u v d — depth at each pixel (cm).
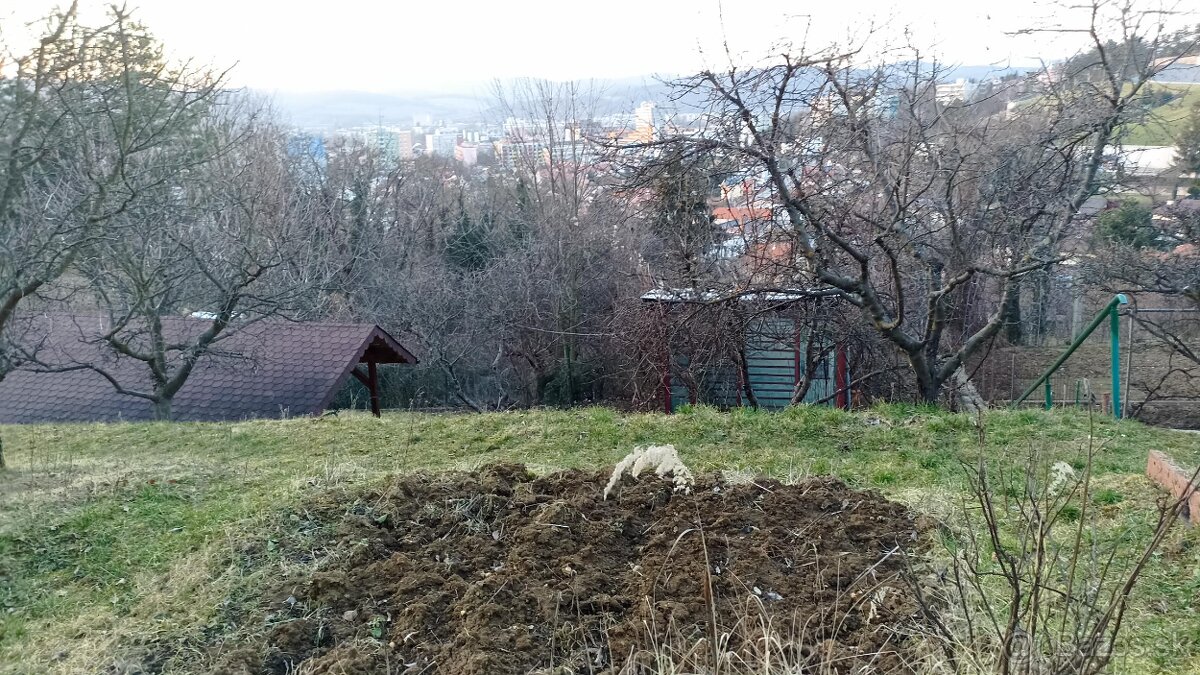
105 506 526
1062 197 921
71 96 721
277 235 1834
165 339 1522
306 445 748
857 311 1166
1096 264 1145
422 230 2873
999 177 934
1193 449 625
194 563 431
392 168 3091
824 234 848
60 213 803
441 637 347
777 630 341
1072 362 1720
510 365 2597
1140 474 523
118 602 405
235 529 460
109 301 1336
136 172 992
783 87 815
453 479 500
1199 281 1086
